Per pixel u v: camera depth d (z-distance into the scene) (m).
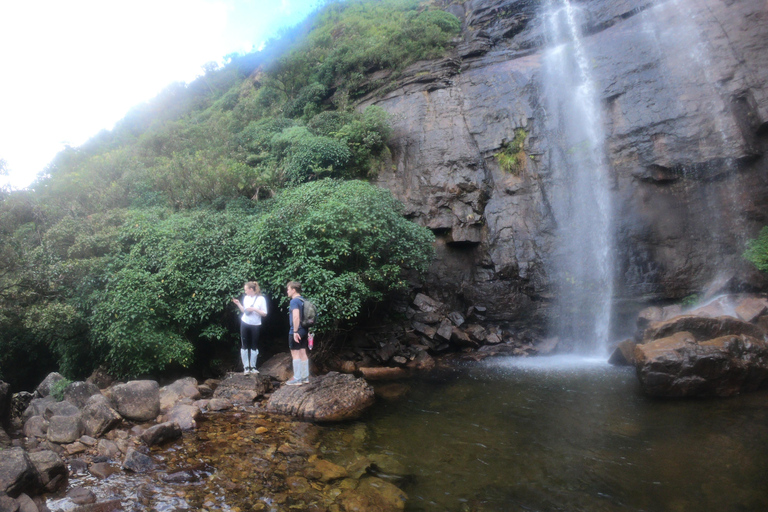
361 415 6.82
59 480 4.34
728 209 12.59
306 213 10.05
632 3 17.45
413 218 14.94
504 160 15.52
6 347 11.17
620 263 13.03
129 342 8.18
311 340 7.73
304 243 9.55
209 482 4.52
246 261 9.56
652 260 12.77
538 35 19.08
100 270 9.33
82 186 16.88
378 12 26.16
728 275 12.04
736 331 8.49
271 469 4.85
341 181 13.65
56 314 8.30
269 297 10.11
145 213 11.95
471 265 14.19
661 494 4.33
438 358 11.13
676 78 14.42
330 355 10.27
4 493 3.72
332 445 5.59
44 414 5.92
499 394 7.89
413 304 12.73
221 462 5.00
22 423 6.12
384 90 19.17
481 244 14.25
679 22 15.56
